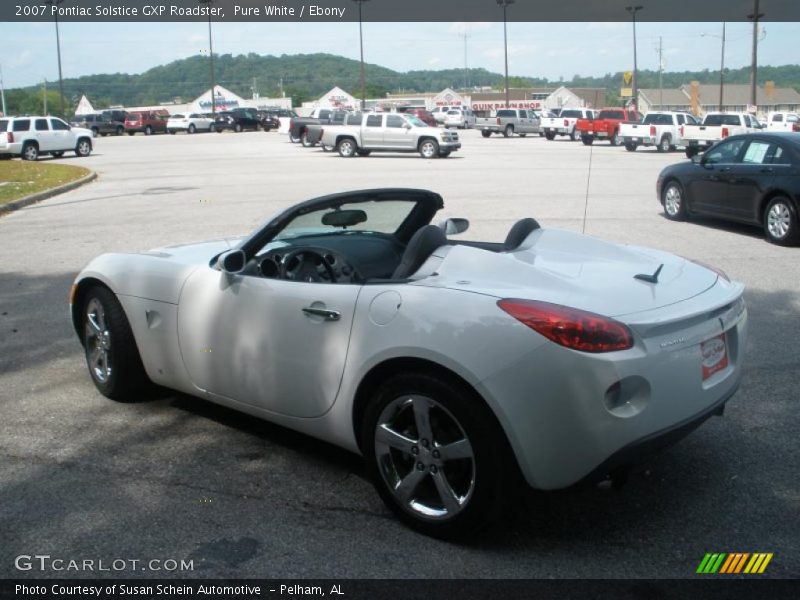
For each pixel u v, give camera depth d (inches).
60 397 201.2
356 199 169.5
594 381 117.3
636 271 146.4
